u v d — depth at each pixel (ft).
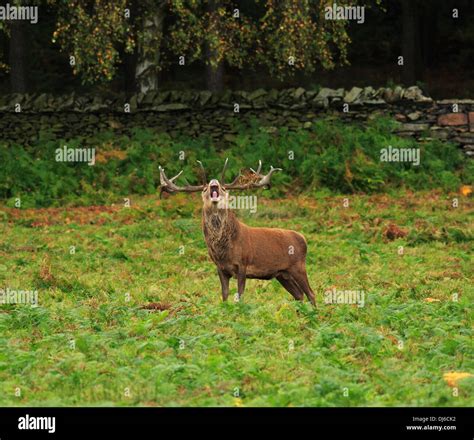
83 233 72.38
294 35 94.79
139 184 88.53
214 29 95.35
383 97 100.53
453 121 98.99
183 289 53.42
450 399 31.01
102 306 46.37
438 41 138.92
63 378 33.32
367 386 32.17
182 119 100.53
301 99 100.48
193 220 75.46
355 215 77.66
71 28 98.43
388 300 49.29
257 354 36.73
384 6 137.90
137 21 99.30
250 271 47.03
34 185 87.97
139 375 33.37
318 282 55.72
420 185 90.17
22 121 101.19
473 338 40.27
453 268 61.21
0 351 37.09
